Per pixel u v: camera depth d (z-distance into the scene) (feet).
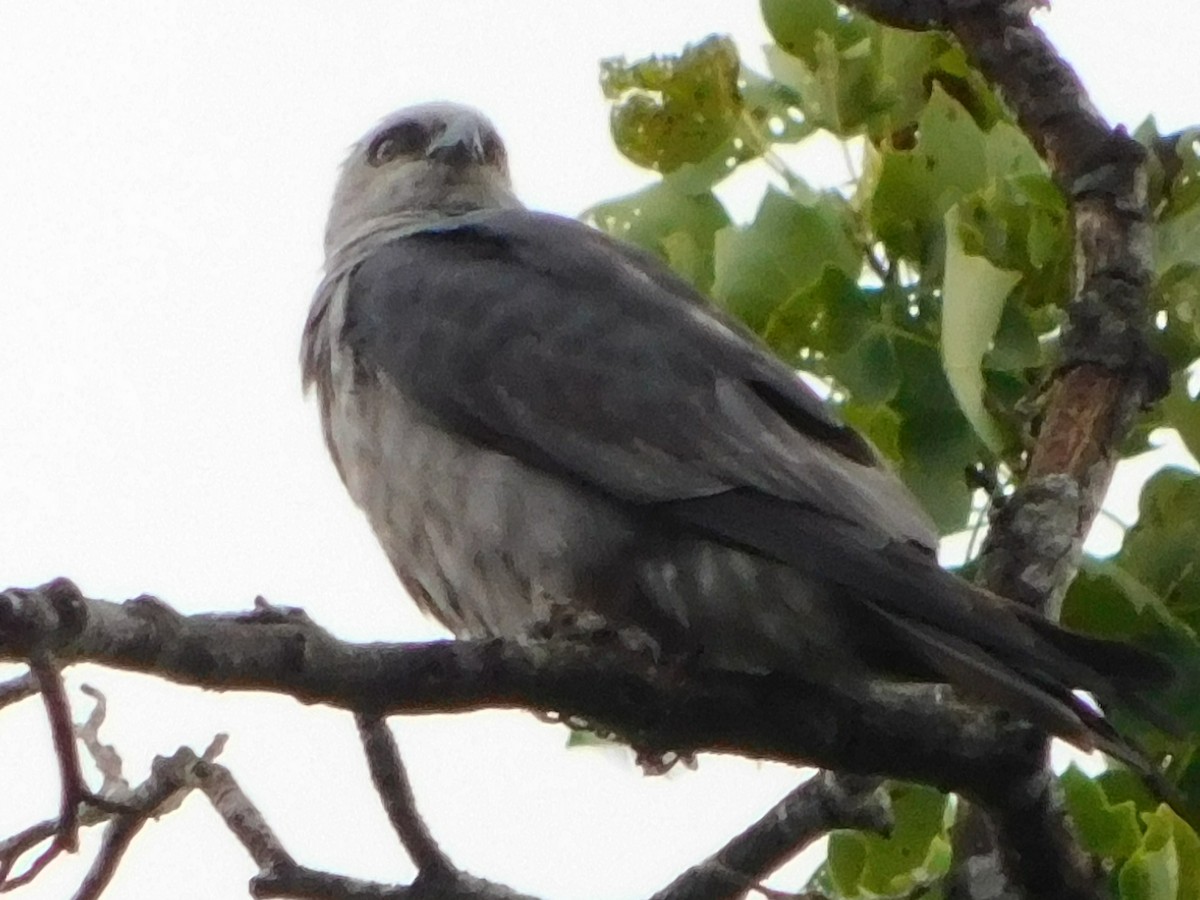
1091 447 29.37
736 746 27.73
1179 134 31.86
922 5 32.01
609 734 29.58
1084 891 27.25
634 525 30.19
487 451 31.37
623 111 33.14
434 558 32.14
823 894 30.09
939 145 30.86
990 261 30.81
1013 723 26.55
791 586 28.94
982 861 28.07
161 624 22.04
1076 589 29.86
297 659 23.17
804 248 31.17
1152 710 24.30
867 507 29.66
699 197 33.65
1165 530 30.32
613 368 31.53
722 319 32.48
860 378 30.78
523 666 25.45
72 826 21.99
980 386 28.68
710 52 32.73
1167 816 28.53
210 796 28.55
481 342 32.19
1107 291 30.14
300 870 27.94
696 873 29.94
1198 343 30.78
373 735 26.96
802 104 32.76
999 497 29.96
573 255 33.45
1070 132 31.09
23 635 20.57
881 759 27.22
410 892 27.71
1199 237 30.91
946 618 26.43
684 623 29.66
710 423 30.78
